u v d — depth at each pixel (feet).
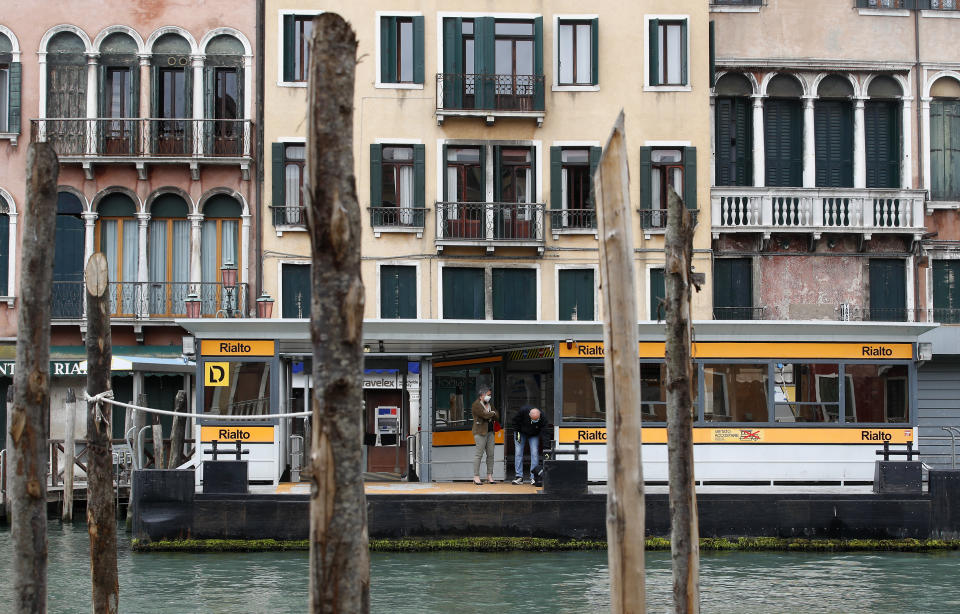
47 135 99.25
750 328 68.03
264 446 67.62
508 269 102.37
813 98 105.09
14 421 26.53
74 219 100.07
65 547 67.62
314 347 20.08
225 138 100.83
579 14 103.14
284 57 101.09
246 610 49.19
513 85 102.27
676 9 103.35
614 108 103.04
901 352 68.74
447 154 102.58
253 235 100.89
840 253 103.14
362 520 20.04
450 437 76.64
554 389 68.33
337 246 19.93
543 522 64.49
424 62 102.22
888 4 105.70
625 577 24.18
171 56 101.09
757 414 68.13
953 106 105.91
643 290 102.47
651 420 67.62
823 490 67.00
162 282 100.17
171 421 98.94
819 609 50.37
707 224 102.12
